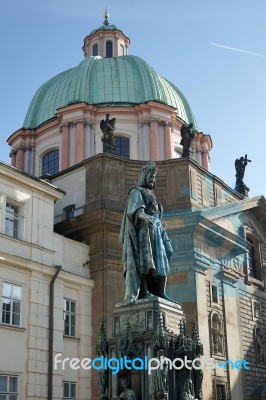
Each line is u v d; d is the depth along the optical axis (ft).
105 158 132.36
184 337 45.47
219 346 132.26
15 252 109.29
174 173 136.77
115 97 177.68
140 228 48.57
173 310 46.78
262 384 147.23
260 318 158.30
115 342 45.57
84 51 215.92
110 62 190.49
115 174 132.26
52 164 176.14
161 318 44.04
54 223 137.28
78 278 120.88
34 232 114.83
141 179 52.24
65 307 117.80
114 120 140.15
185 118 188.03
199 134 189.98
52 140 177.06
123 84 181.16
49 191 119.65
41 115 186.50
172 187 135.74
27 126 186.91
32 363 106.22
